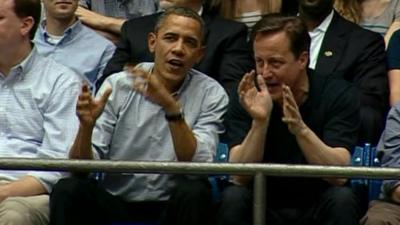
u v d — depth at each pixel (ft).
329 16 50.14
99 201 41.63
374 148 42.24
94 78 52.21
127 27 50.26
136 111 42.88
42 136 44.42
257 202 36.55
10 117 44.39
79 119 39.91
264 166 36.45
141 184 42.47
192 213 39.91
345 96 41.63
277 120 41.11
